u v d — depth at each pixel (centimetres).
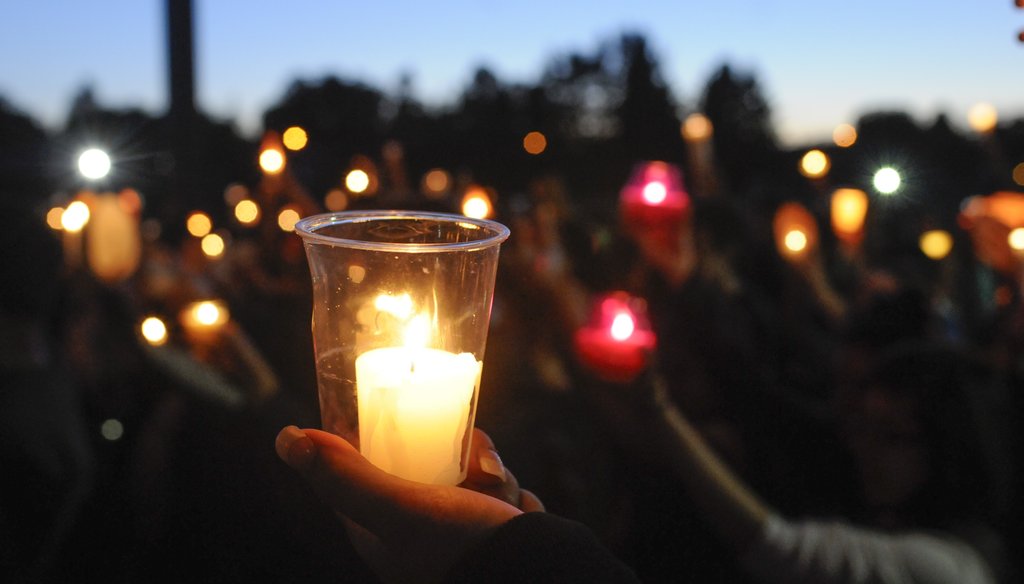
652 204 324
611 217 622
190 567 296
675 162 2644
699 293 302
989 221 396
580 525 74
